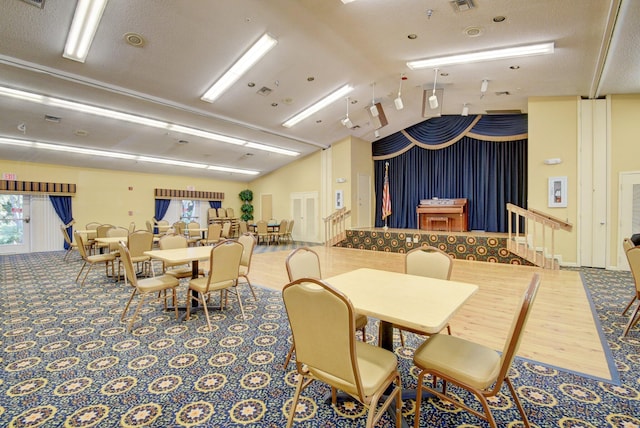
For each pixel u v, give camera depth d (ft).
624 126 18.70
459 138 28.02
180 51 14.25
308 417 5.66
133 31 12.65
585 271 17.94
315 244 32.99
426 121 29.86
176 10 11.75
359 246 27.84
